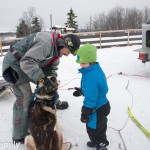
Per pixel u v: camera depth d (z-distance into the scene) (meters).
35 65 3.14
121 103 4.91
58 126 3.10
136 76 7.01
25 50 3.31
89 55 2.93
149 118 4.20
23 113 3.44
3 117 4.43
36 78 3.21
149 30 7.11
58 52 3.39
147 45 7.30
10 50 3.38
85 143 3.52
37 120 3.00
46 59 3.38
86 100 2.95
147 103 4.86
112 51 12.40
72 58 10.48
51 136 2.89
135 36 16.64
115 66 8.54
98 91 2.97
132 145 3.43
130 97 5.24
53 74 4.20
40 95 3.14
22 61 3.11
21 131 3.50
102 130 3.16
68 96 5.43
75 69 8.35
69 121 4.19
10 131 3.94
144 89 5.75
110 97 5.28
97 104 3.05
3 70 3.41
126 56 10.44
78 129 3.91
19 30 42.25
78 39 3.37
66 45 3.31
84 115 2.96
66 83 6.55
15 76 3.35
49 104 3.11
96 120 3.07
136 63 8.80
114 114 4.38
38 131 2.90
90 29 56.22
